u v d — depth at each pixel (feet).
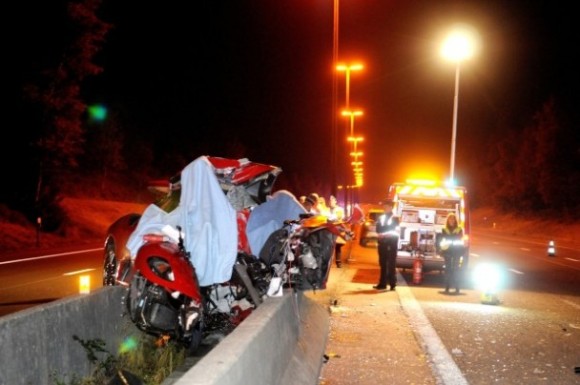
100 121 156.35
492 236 163.94
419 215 58.49
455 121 98.37
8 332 16.24
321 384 23.06
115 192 167.32
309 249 25.53
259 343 16.29
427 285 53.83
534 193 221.25
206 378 12.24
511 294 49.52
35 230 97.40
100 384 19.13
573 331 34.60
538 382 24.40
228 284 23.53
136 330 23.98
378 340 30.50
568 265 78.84
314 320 28.78
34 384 17.12
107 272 32.55
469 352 28.89
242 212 25.26
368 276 57.77
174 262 20.40
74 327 19.49
